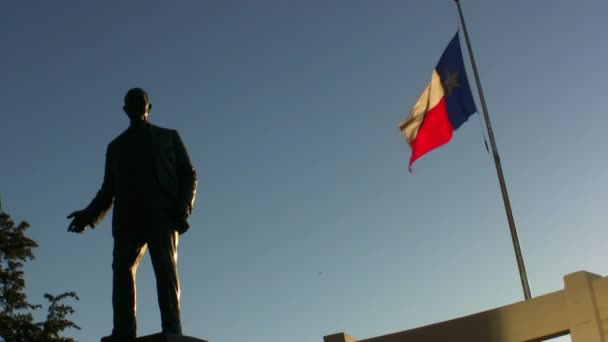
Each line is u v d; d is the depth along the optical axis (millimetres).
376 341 22141
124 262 10734
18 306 26656
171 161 11273
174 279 10609
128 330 10453
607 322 18703
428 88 26359
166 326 10320
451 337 21234
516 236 23328
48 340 26250
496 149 24625
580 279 19359
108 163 11539
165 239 10719
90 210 11562
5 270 27031
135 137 11359
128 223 10898
